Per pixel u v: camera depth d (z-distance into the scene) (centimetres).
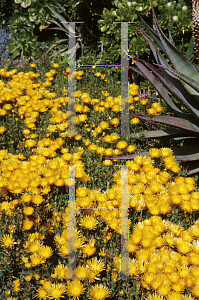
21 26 628
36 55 602
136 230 153
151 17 379
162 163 224
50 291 124
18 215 155
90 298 127
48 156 234
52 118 286
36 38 630
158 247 153
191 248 148
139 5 371
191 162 243
